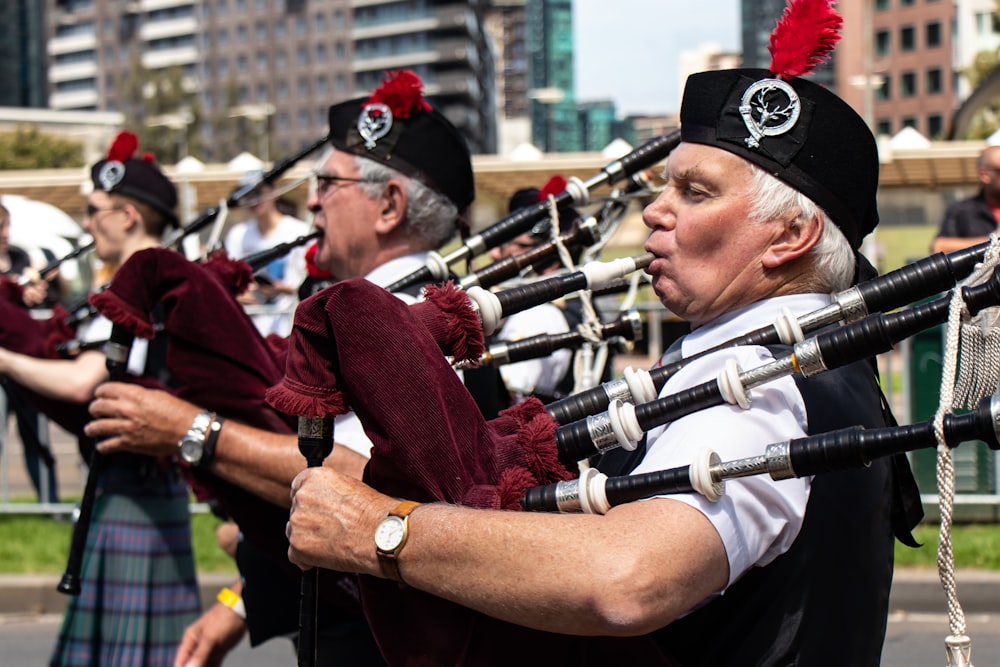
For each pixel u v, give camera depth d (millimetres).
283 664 5082
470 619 1621
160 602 3516
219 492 2486
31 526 6656
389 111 2668
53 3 109562
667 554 1469
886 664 4812
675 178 1767
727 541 1508
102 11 108062
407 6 93062
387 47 94875
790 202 1700
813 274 1740
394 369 1633
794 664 1579
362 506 1649
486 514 1550
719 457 1541
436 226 2713
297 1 98000
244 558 2740
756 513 1537
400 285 2447
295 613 2686
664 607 1468
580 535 1492
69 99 109875
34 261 8062
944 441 1409
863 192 1746
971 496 6094
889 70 57219
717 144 1718
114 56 107812
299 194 8023
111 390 2596
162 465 3498
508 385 3432
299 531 1693
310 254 3309
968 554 5645
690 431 1599
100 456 2781
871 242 11266
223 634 3033
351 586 2258
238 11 101312
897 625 5305
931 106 56094
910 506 1800
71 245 10055
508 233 2453
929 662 4828
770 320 1720
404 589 1641
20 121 40438
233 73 51344
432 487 1626
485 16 109250
